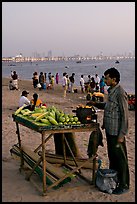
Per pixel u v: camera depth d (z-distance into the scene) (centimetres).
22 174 621
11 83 2569
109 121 531
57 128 509
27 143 857
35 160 600
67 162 652
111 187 534
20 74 8088
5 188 550
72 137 677
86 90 2530
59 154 689
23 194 527
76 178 596
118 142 523
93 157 554
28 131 1007
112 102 527
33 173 620
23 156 640
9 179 593
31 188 553
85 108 542
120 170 540
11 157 727
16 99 1884
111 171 546
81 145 847
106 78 545
